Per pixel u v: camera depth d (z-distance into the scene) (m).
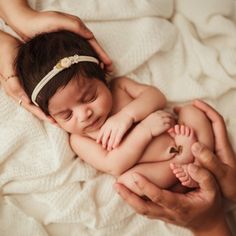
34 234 1.08
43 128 1.14
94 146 1.12
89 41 1.13
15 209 1.11
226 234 1.07
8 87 1.11
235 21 1.34
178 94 1.23
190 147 1.11
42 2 1.24
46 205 1.13
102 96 1.10
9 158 1.13
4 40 1.13
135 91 1.19
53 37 1.08
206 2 1.28
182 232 1.13
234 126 1.21
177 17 1.31
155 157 1.13
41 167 1.12
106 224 1.11
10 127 1.12
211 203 1.02
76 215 1.10
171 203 0.98
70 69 1.06
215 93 1.24
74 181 1.14
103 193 1.14
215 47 1.30
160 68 1.24
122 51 1.21
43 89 1.06
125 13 1.23
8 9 1.15
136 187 1.06
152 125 1.11
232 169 1.06
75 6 1.22
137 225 1.13
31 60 1.07
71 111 1.08
